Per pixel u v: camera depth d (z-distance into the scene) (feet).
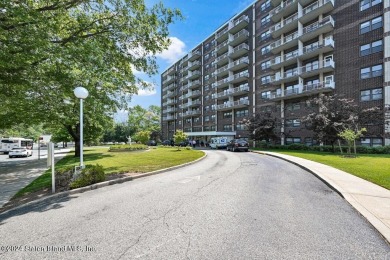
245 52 143.33
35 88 31.65
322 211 16.65
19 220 15.64
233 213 16.20
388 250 11.03
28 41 22.08
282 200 19.51
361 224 14.20
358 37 84.48
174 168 39.40
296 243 11.68
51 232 13.43
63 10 28.50
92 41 30.58
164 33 33.32
